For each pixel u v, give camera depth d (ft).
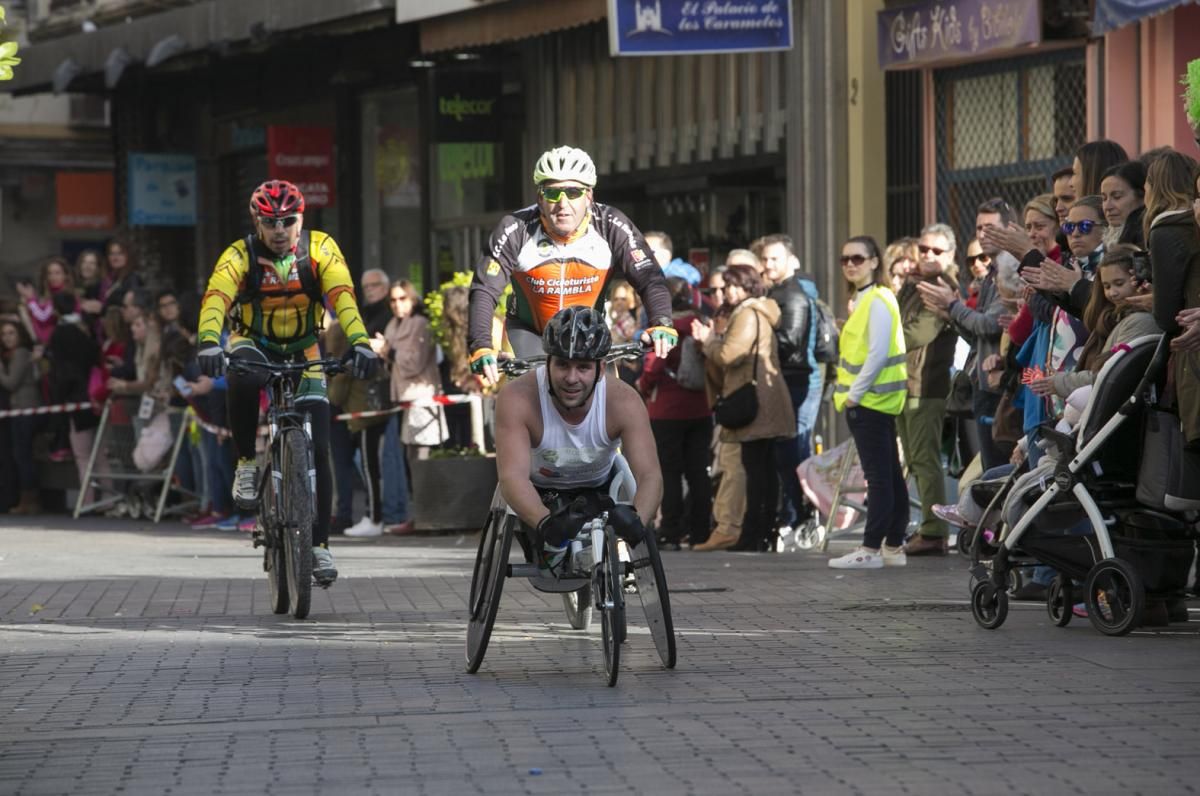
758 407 128.57
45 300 204.85
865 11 160.35
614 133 195.21
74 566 129.90
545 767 56.59
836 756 57.26
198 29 227.20
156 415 181.06
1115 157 91.71
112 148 305.12
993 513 87.86
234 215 274.57
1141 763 55.47
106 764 58.54
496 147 211.00
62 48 260.01
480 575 75.51
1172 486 79.66
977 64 151.94
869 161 161.07
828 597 99.19
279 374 96.78
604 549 71.10
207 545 148.87
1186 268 78.28
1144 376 79.87
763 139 174.60
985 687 68.90
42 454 199.72
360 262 237.25
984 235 92.94
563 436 73.36
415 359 156.04
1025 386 95.61
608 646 71.46
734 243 181.37
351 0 197.98
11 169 345.51
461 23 186.09
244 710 67.72
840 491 130.62
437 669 76.69
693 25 148.77
